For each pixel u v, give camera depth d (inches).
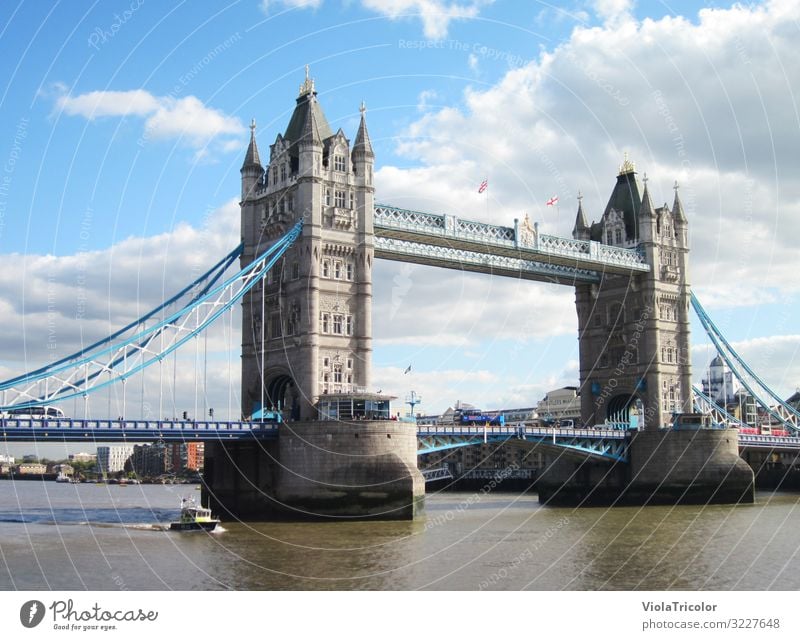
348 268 4372.5
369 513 3855.8
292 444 3988.7
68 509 4938.5
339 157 4411.9
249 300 4606.3
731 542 3213.6
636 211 5890.8
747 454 7239.2
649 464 5319.9
